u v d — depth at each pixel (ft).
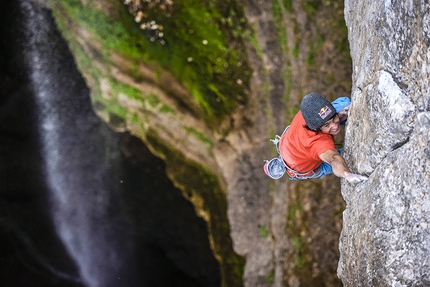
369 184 11.09
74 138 30.55
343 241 13.12
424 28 8.61
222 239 28.68
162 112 27.86
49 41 27.99
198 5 24.81
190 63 25.96
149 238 31.60
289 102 23.44
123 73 27.35
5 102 29.07
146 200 31.12
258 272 26.48
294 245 23.81
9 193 30.25
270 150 25.04
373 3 10.86
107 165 31.09
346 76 20.76
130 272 31.83
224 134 26.55
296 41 22.76
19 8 27.14
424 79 8.85
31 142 30.27
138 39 26.17
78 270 31.71
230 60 25.12
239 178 26.91
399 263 9.67
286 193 24.93
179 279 30.83
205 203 29.22
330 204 22.36
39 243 31.12
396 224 9.78
